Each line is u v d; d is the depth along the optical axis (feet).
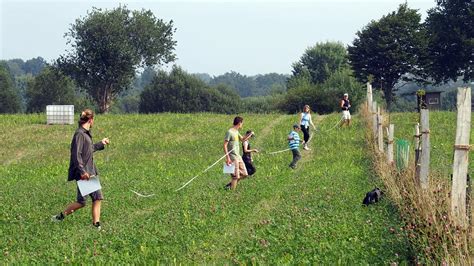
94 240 32.99
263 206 44.39
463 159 27.66
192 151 93.86
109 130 117.80
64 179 68.08
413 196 35.29
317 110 270.05
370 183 54.24
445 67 222.69
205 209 42.29
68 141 106.73
